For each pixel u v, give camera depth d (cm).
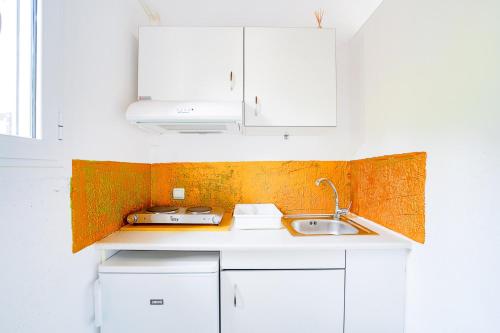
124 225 144
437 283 99
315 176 183
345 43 183
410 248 115
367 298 120
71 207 101
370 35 153
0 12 81
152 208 159
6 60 83
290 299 119
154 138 182
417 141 111
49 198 90
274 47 144
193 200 183
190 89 142
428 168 105
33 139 83
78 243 104
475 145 83
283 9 183
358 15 182
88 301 111
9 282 75
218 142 183
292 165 183
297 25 183
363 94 162
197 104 129
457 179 90
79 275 105
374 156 149
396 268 120
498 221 76
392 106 130
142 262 119
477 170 82
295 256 120
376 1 182
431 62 103
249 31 144
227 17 183
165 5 181
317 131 166
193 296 115
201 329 116
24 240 80
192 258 124
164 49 142
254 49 144
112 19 131
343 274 120
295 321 120
